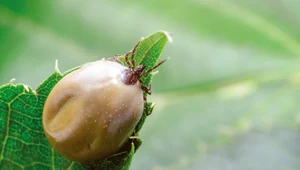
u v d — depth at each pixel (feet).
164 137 0.34
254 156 0.34
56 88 0.24
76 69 0.25
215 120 0.35
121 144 0.25
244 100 0.35
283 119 0.34
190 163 0.33
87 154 0.24
